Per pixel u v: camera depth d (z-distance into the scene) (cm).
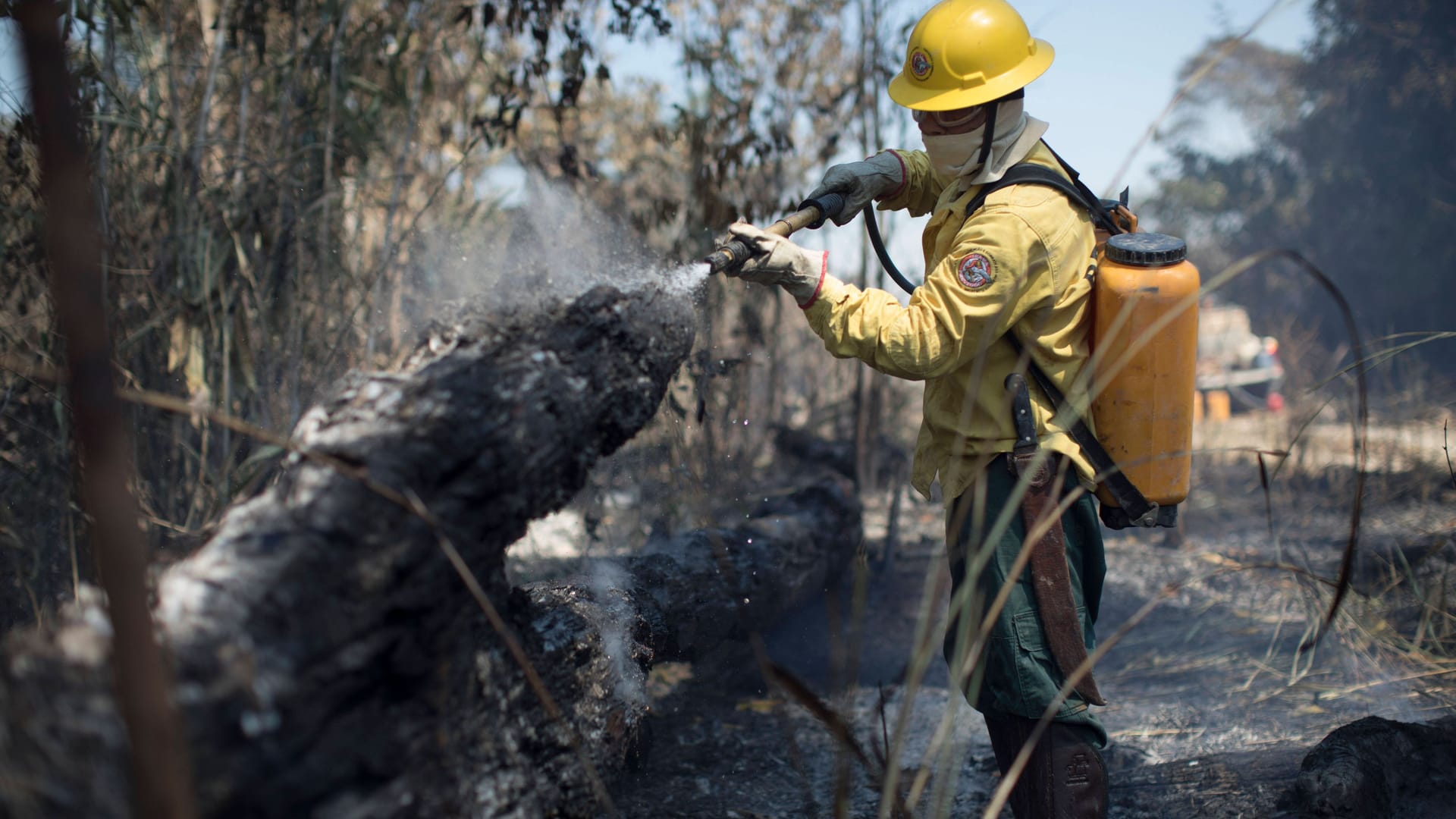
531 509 145
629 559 279
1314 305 1274
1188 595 414
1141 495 193
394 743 119
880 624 381
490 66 410
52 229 96
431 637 126
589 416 150
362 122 340
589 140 515
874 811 240
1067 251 189
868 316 193
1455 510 482
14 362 243
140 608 94
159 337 295
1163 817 228
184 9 323
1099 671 338
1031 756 191
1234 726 280
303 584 114
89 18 273
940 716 299
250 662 105
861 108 486
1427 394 727
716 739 284
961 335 187
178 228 293
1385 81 1201
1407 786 222
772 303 546
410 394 134
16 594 258
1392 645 307
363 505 121
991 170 200
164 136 298
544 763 158
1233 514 546
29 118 250
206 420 291
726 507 404
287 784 106
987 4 203
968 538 198
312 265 331
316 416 137
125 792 102
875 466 581
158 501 287
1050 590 190
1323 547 453
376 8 368
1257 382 1079
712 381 443
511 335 148
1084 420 193
